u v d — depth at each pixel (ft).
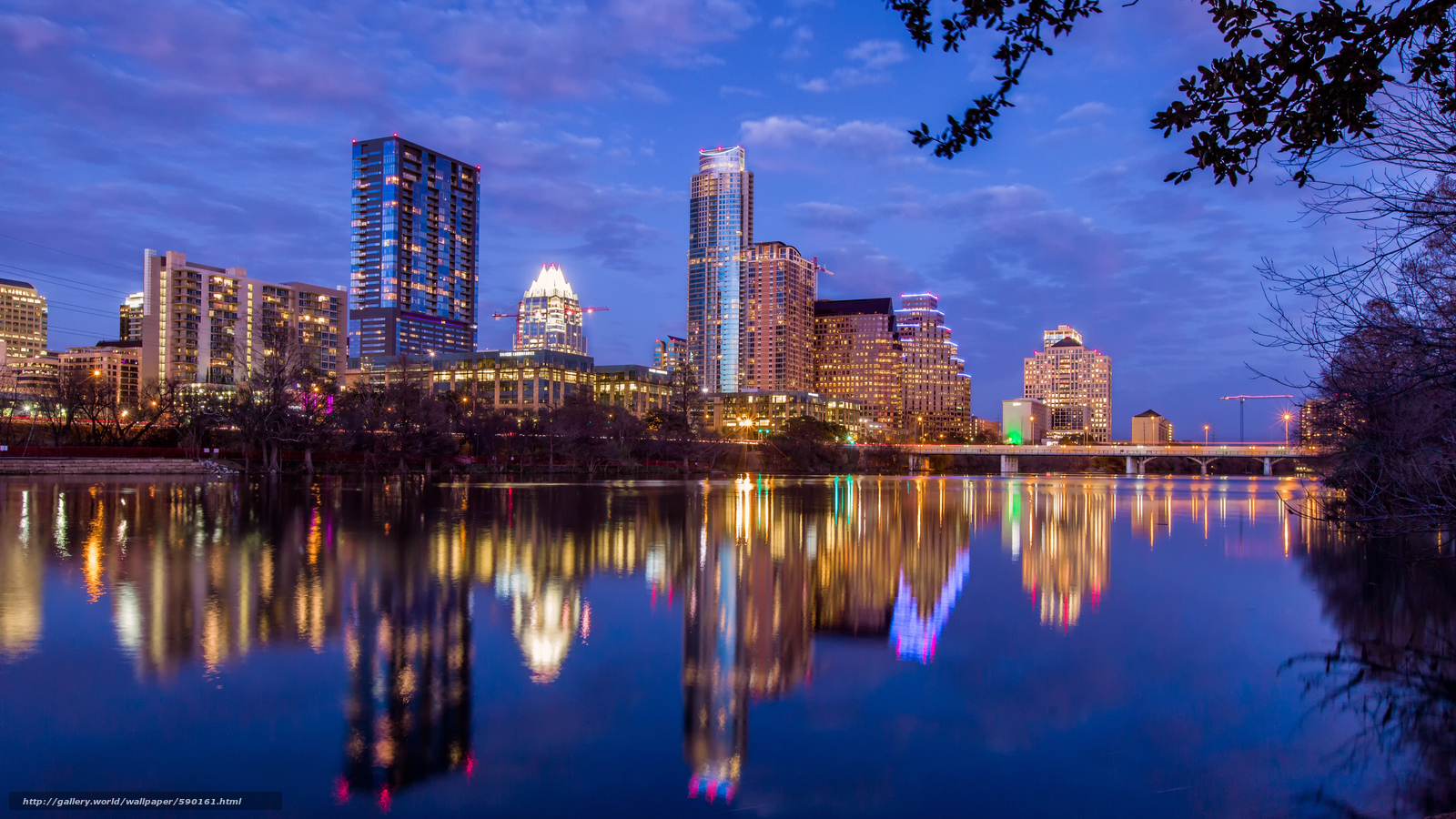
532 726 50.08
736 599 92.43
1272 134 26.45
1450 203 31.22
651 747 47.67
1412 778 45.93
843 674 63.16
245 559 106.63
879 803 41.83
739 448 625.41
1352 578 109.91
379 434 392.68
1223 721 54.24
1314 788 44.65
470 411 480.64
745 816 40.01
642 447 513.45
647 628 75.72
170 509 175.32
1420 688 61.21
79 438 387.55
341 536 134.62
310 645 64.75
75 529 136.77
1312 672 65.00
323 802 39.70
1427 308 37.40
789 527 183.11
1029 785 44.45
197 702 51.55
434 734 48.16
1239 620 84.02
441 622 74.33
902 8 28.14
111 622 69.97
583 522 174.09
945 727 52.44
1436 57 26.55
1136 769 46.83
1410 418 45.88
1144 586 105.09
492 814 39.22
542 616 78.43
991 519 216.54
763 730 51.29
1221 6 25.54
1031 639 75.41
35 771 41.63
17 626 68.13
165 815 37.63
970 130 28.68
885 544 151.94
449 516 177.58
